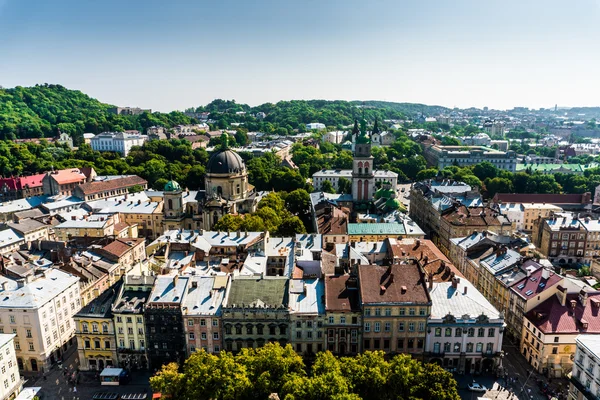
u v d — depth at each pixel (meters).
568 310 136.75
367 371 103.75
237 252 189.12
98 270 176.62
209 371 106.25
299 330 134.25
